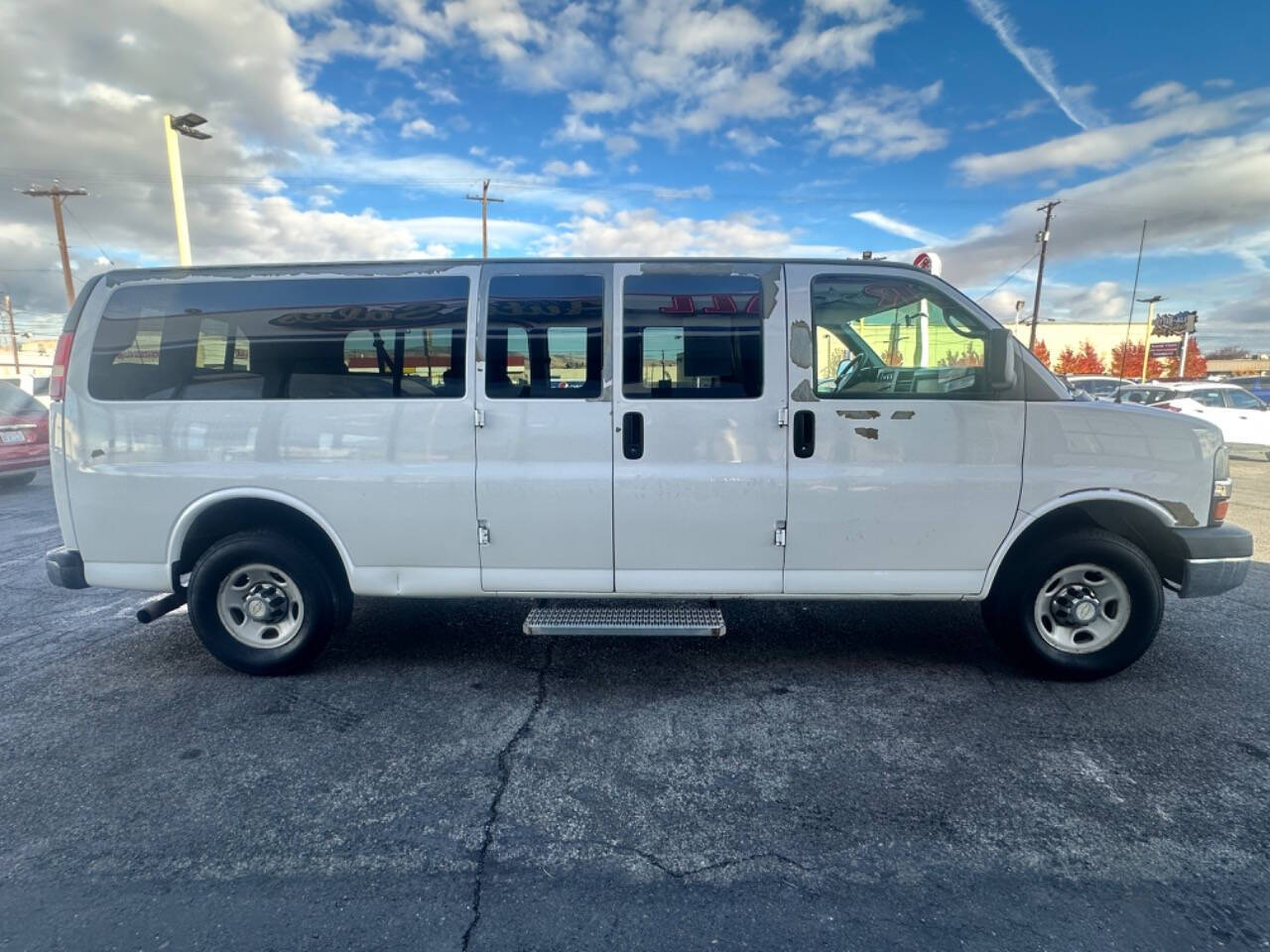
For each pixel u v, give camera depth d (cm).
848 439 360
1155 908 221
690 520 365
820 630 462
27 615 507
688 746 319
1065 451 362
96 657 426
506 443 365
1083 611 372
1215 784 287
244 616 393
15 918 219
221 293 376
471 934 212
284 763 307
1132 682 380
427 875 238
